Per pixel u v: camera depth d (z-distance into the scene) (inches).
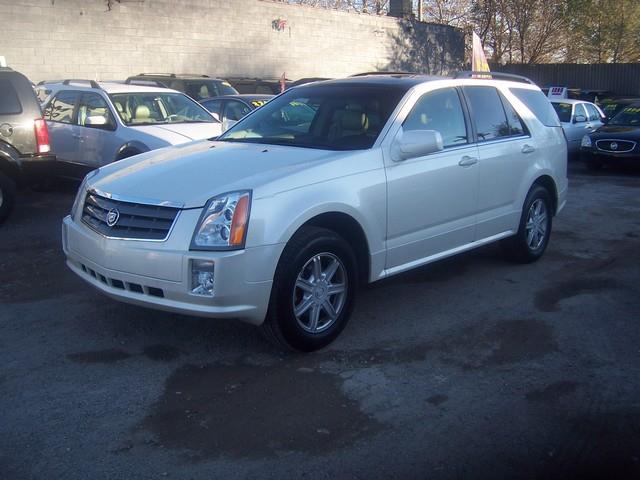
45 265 280.5
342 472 140.6
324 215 194.9
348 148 215.3
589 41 1387.8
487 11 1285.7
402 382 181.2
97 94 414.9
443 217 236.8
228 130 252.5
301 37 1000.2
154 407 166.1
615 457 147.8
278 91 764.6
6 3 724.0
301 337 190.7
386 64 1136.2
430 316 230.2
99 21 796.0
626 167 624.4
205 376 182.5
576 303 246.7
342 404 169.0
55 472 139.3
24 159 349.1
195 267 174.2
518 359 197.5
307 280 191.8
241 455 146.3
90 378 180.7
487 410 167.3
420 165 224.7
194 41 884.6
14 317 222.1
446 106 246.4
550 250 323.3
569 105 708.0
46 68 764.0
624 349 206.1
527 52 1349.7
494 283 268.4
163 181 191.0
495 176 259.3
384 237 214.5
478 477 139.6
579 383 182.7
